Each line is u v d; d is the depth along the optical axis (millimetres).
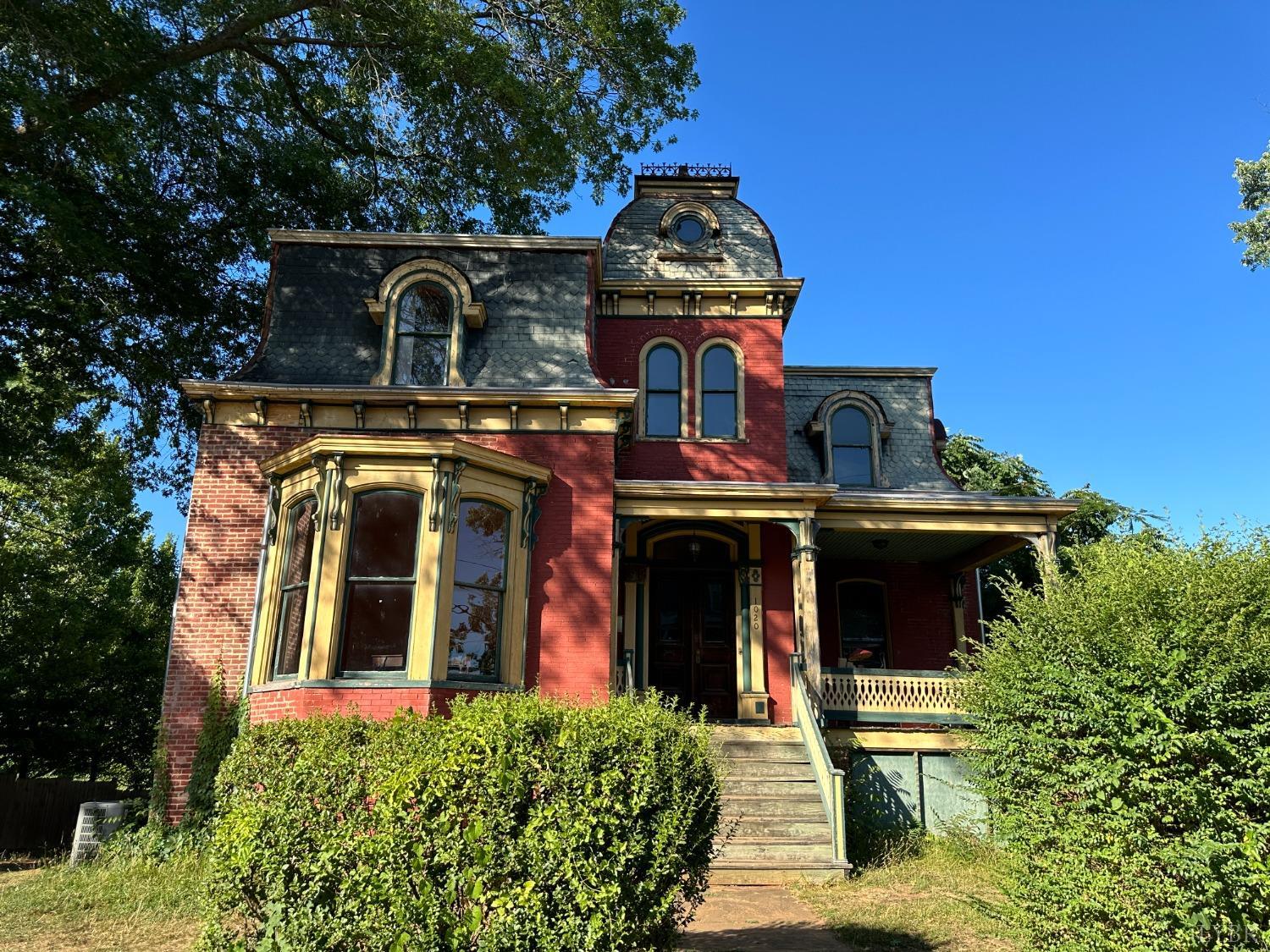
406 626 10273
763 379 15805
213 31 14734
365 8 14750
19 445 16297
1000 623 8070
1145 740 5520
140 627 25234
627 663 12320
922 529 14125
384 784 4750
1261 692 5375
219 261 16969
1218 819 5359
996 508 14070
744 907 8680
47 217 12812
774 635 14586
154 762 11055
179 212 16047
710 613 15469
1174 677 5551
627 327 16109
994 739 7062
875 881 9766
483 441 12383
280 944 4660
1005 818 6840
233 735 10922
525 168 17078
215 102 15836
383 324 13055
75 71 12875
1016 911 6820
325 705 9758
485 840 4645
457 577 10812
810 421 16891
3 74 11297
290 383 12617
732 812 10500
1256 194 24734
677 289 16078
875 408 16984
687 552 15398
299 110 17531
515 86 14930
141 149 15383
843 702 13023
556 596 11734
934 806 12398
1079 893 5945
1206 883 5207
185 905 8344
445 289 13289
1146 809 5535
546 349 13250
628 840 4902
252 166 16781
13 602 20812
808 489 13125
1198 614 5734
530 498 11727
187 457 18844
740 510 13211
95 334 16203
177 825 10672
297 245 13664
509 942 4523
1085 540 24938
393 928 4453
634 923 4879
